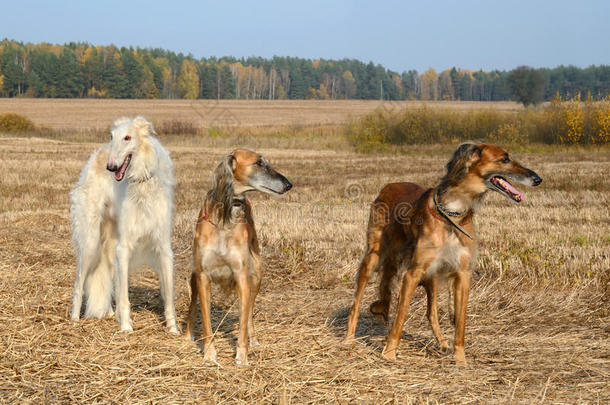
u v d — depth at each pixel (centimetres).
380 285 582
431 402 414
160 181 574
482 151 482
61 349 505
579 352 515
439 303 677
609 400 414
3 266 784
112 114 7019
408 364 496
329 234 1021
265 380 450
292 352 517
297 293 729
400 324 505
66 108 7906
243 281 501
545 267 786
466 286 499
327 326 604
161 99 10488
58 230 1056
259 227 1062
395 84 11062
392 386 443
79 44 13188
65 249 909
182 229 1058
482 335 577
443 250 492
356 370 475
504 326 604
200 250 498
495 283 739
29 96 10456
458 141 3597
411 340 567
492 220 1147
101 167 629
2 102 8900
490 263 822
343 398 421
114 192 618
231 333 579
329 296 713
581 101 3416
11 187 1594
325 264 848
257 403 411
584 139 3322
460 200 489
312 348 527
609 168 2092
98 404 405
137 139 557
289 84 12181
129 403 408
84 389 427
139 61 10462
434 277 509
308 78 12375
